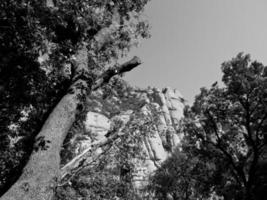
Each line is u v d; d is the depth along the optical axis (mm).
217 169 23094
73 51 6109
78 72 5348
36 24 6535
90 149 5980
